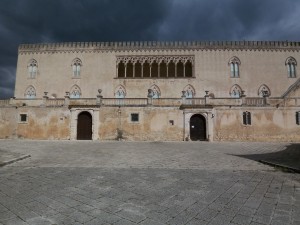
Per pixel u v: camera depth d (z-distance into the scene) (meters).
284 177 9.47
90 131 33.47
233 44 42.97
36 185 8.13
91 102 33.88
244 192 7.36
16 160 13.30
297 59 42.38
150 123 32.72
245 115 32.38
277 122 32.06
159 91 42.00
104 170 10.77
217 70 42.38
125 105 33.03
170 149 20.45
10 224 5.07
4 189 7.64
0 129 33.94
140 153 17.42
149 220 5.28
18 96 43.44
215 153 17.73
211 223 5.13
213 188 7.80
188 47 43.16
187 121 32.47
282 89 41.59
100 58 43.78
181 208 6.00
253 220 5.29
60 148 20.39
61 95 43.09
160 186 8.02
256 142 30.28
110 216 5.50
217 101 32.97
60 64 44.03
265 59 42.53
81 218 5.39
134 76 43.09
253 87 41.81
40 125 33.56
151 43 43.81
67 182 8.53
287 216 5.50
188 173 10.18
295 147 22.70
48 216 5.50
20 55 44.72
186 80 42.12
